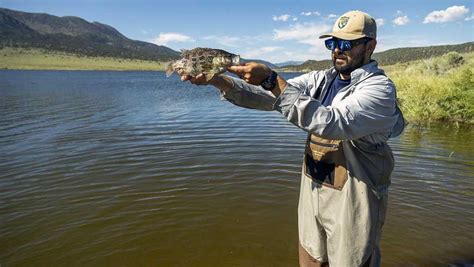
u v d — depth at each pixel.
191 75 2.73
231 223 5.92
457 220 5.96
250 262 4.93
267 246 5.30
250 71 2.51
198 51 2.70
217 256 5.05
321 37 3.01
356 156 2.91
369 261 3.01
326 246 3.35
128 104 21.67
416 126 13.49
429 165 8.59
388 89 2.67
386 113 2.65
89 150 9.91
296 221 5.98
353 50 2.84
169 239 5.45
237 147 10.20
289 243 5.37
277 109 2.63
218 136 11.72
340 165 2.98
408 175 7.92
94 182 7.54
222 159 9.03
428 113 14.32
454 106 14.04
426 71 25.20
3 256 4.98
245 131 12.53
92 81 52.81
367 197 2.92
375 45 2.91
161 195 6.91
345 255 2.97
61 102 22.50
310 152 3.24
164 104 21.72
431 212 6.23
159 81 59.25
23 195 6.88
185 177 7.81
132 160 8.99
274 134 11.97
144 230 5.68
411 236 5.49
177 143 10.73
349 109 2.54
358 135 2.59
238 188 7.23
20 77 59.50
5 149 10.09
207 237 5.52
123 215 6.14
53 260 4.91
